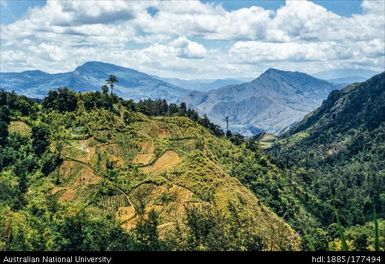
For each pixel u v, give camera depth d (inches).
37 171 7598.4
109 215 6643.7
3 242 5280.5
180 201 7032.5
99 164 7805.1
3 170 7500.0
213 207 6825.8
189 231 5059.1
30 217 6151.6
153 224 4970.5
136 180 7495.1
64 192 7204.7
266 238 5187.0
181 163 7790.4
